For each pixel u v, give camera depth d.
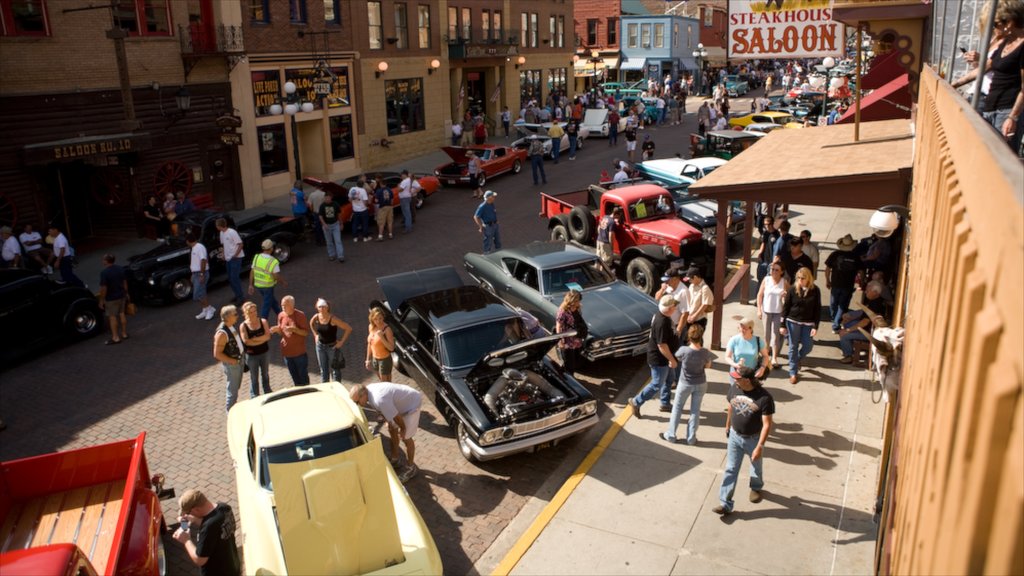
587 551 7.50
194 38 22.86
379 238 20.83
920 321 2.94
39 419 10.94
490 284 14.17
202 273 15.03
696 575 7.07
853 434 9.46
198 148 23.30
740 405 7.66
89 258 19.66
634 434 9.84
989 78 4.69
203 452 9.83
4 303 12.88
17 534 6.77
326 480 5.95
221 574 6.45
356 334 13.83
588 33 61.88
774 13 15.89
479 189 25.75
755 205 19.27
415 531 6.67
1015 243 0.98
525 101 43.94
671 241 15.17
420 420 10.62
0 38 17.80
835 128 15.76
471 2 37.84
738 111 48.44
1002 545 0.96
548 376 9.84
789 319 10.76
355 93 30.36
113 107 20.45
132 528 6.68
